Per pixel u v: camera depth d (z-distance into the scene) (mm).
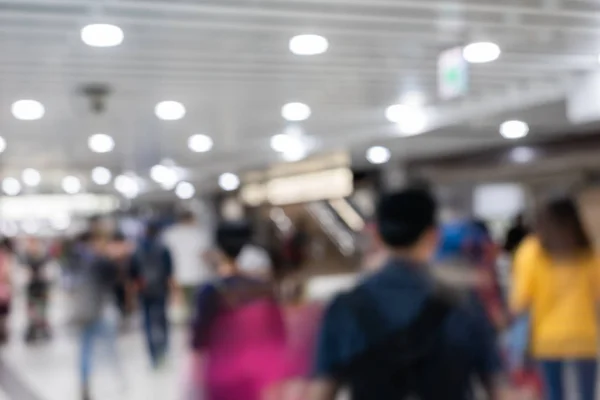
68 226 26953
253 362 3373
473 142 13234
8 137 10398
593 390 4273
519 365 4219
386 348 1795
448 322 1816
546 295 4238
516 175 14266
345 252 18312
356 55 6375
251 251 3613
